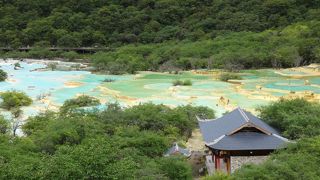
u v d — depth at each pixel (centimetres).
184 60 12406
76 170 2353
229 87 8594
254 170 2694
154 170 2845
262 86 8688
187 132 4784
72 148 2650
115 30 16612
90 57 14450
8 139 3678
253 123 3384
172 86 8838
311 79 9738
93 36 16175
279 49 12506
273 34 14275
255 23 15575
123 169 2464
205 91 8125
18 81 9838
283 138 3388
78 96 7238
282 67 12156
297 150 3116
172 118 4741
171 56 13125
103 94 8125
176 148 3672
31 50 15575
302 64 12394
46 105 7112
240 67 11838
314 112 4144
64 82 9744
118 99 7538
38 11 17950
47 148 3478
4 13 17638
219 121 3759
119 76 10938
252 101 7162
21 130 4975
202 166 3644
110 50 15225
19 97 7125
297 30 14012
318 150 3056
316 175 2658
